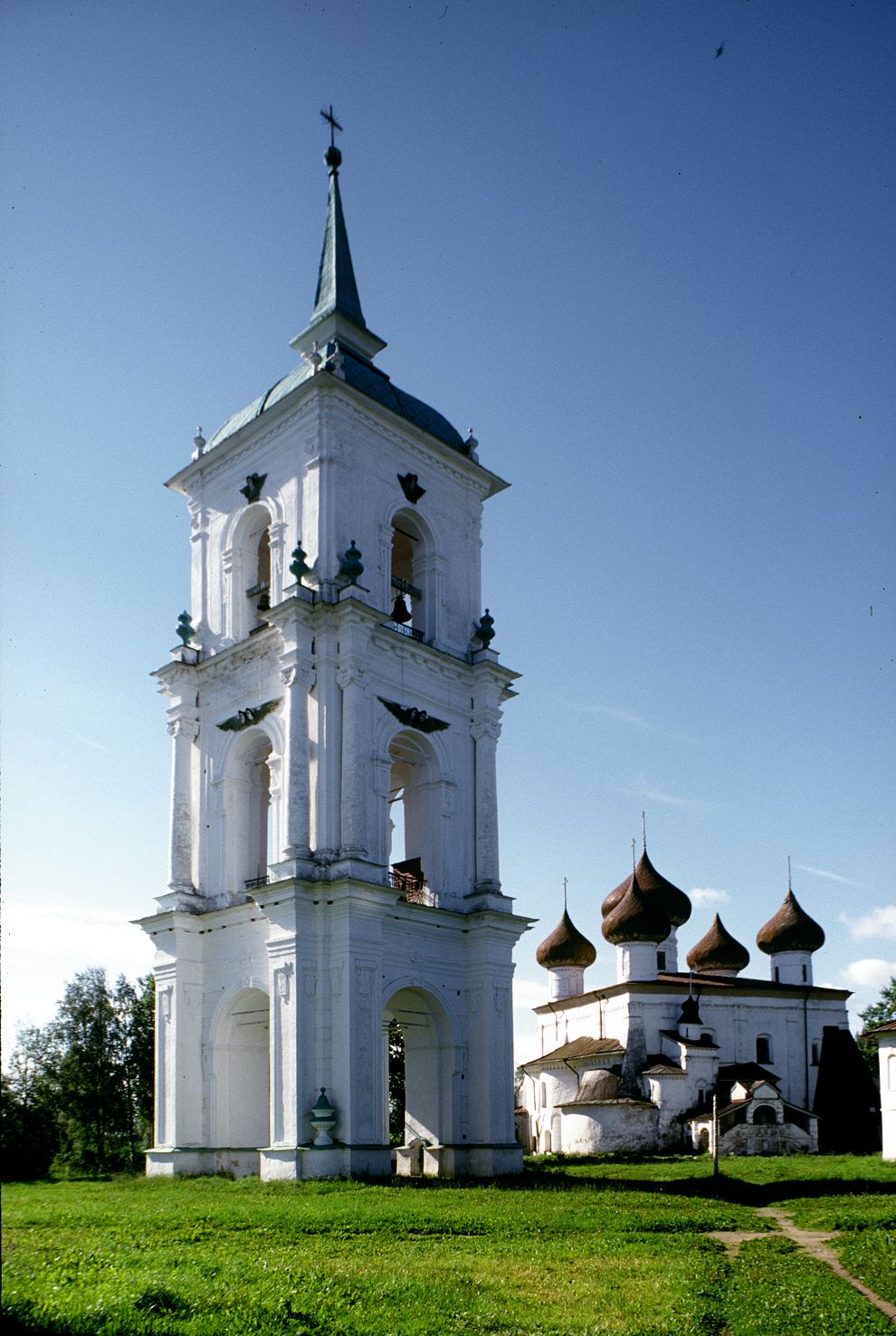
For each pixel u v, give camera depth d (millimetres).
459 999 40281
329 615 39125
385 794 39375
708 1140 60656
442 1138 39250
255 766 42781
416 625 45062
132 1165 56219
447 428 47406
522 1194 30547
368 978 35688
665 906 78562
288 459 42750
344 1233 22391
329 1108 34031
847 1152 66312
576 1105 65750
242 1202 27422
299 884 35781
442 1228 23281
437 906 40562
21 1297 13562
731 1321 14602
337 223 50281
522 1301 15578
